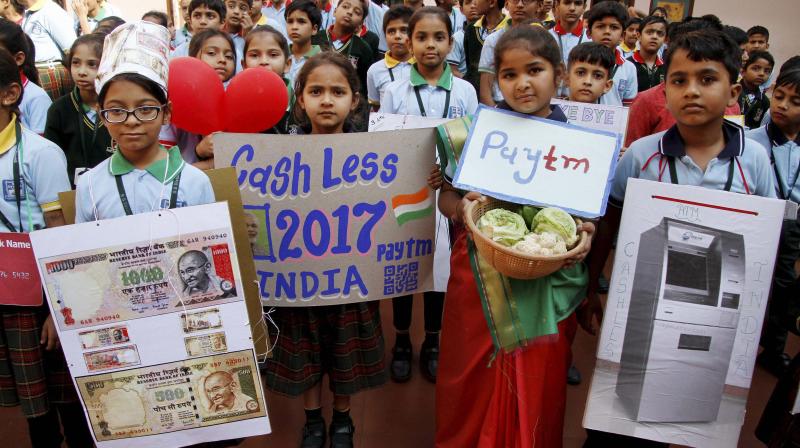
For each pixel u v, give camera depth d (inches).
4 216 77.4
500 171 74.3
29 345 77.9
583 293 76.7
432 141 86.0
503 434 78.2
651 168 75.9
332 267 87.2
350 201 85.3
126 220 63.1
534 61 74.6
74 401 84.5
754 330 69.5
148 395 68.2
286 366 88.7
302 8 168.6
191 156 109.3
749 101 202.4
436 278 109.3
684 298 70.0
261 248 86.0
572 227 67.6
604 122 130.4
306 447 94.1
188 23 216.4
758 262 68.5
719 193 68.2
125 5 366.9
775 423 75.2
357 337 91.0
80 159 112.1
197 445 83.5
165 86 68.1
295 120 109.7
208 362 68.2
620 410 72.9
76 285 64.1
